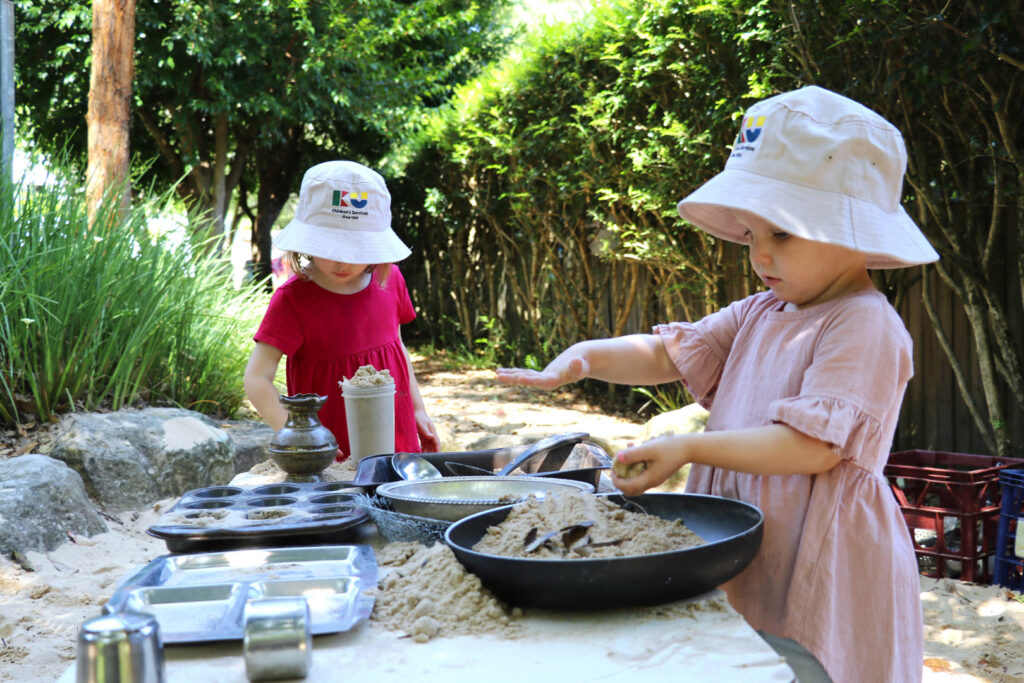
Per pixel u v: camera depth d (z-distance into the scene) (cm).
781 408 135
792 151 140
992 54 374
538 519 133
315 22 1091
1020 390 437
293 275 272
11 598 293
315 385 270
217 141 1177
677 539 126
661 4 550
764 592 145
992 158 421
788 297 152
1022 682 261
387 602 117
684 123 571
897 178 146
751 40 493
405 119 1186
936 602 331
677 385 692
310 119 1130
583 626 110
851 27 425
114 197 534
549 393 843
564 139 730
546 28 750
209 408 543
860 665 138
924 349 512
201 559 133
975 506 354
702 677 93
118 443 405
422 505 150
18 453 400
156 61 1045
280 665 93
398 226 1316
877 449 136
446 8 1283
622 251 717
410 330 1361
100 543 351
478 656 100
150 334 491
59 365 443
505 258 997
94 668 81
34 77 1111
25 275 443
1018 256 440
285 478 217
